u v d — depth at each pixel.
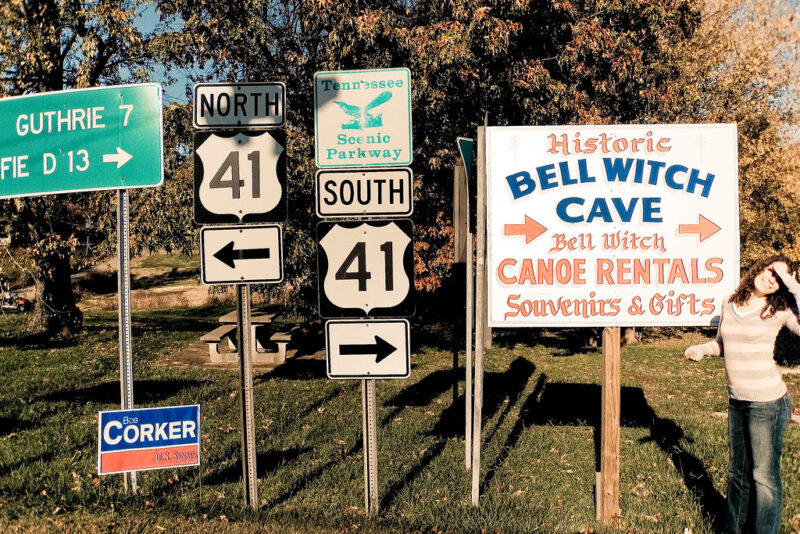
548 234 5.08
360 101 4.87
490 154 5.09
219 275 4.90
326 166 4.88
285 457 6.42
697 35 16.55
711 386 11.55
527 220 5.09
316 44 14.07
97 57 15.52
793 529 4.73
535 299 5.11
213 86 4.91
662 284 5.03
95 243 14.80
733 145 4.96
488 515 4.92
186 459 4.98
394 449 6.83
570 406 9.52
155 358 13.42
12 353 13.80
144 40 15.23
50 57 13.63
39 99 5.13
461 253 6.14
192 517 4.67
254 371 12.19
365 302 4.88
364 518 4.79
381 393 10.37
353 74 4.86
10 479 5.34
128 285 5.01
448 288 22.08
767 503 4.24
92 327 19.19
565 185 5.07
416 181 13.21
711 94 16.34
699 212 4.99
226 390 9.89
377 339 4.88
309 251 12.78
